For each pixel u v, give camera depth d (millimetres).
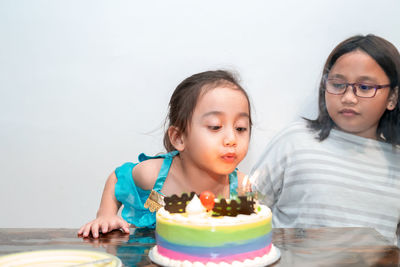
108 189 1487
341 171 1740
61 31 2051
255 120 2047
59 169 2100
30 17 2053
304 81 2027
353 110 1699
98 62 2055
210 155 1247
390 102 1703
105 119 2074
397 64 1665
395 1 2010
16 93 2082
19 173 2111
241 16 2027
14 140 2098
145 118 2064
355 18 2012
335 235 1076
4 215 2123
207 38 2041
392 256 904
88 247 969
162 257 878
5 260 821
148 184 1453
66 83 2070
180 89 1390
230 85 1292
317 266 842
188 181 1441
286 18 2018
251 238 856
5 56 2068
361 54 1669
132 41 2041
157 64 2049
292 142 1845
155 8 2031
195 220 859
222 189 1469
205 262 837
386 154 1760
